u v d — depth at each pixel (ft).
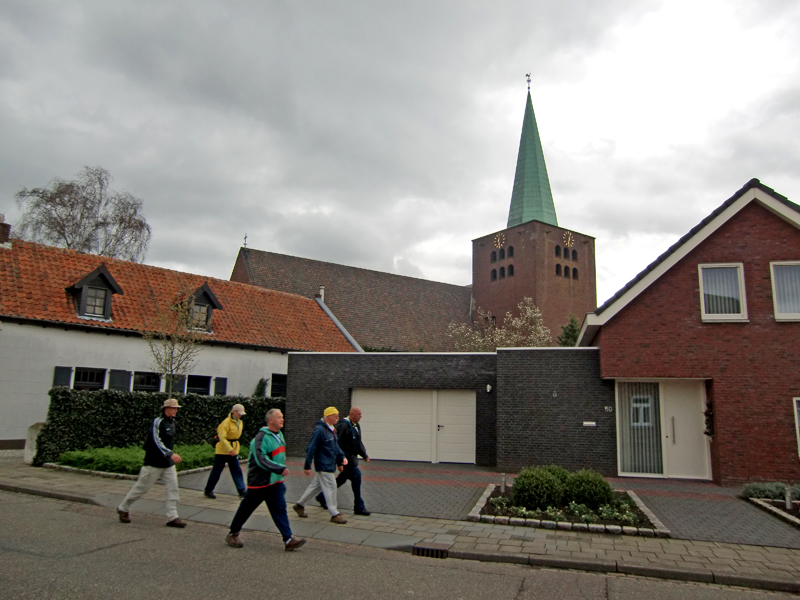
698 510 36.35
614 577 24.53
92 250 122.42
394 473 51.29
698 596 22.25
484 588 22.33
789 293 47.60
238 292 92.68
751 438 46.09
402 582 22.56
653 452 50.26
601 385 51.85
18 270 66.18
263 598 19.77
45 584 19.86
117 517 31.68
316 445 31.91
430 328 141.79
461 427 60.70
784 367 46.55
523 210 161.38
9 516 30.63
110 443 51.93
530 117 169.78
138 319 71.87
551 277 148.05
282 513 26.18
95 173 125.70
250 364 83.41
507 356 54.29
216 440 37.86
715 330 48.39
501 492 39.14
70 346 64.75
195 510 34.04
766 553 27.40
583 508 33.73
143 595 19.39
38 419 61.36
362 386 63.82
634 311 50.34
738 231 49.14
